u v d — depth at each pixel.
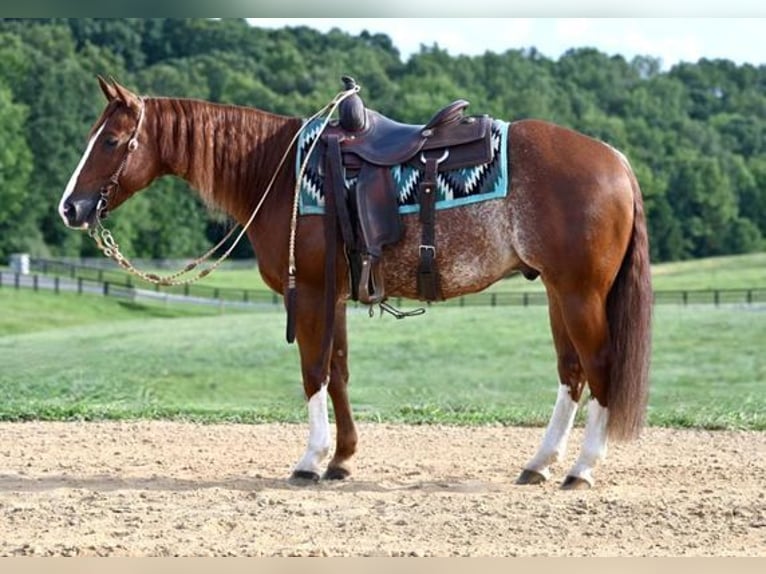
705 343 28.95
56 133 74.50
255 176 9.67
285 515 8.20
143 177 9.66
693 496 8.77
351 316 33.75
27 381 17.94
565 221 8.80
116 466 10.23
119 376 20.75
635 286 9.00
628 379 8.88
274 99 78.06
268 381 21.86
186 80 80.56
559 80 107.50
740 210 92.75
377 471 10.02
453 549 7.29
